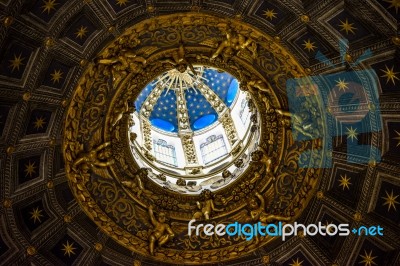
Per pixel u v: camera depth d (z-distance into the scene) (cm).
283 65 2203
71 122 2205
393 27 1903
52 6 1903
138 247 2395
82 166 2302
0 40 1889
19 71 1986
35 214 2242
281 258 2391
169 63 2280
